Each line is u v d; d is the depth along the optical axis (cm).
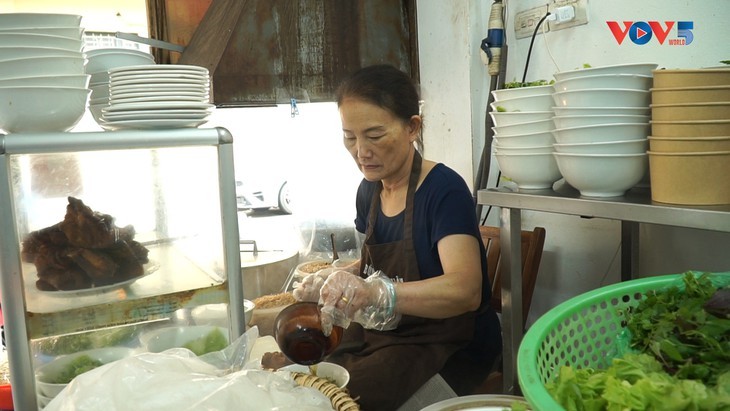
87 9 345
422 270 138
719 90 94
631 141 112
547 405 58
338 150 245
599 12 164
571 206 118
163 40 213
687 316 82
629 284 94
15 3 330
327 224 244
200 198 115
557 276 191
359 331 144
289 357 99
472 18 208
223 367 95
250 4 215
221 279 116
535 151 133
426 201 134
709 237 143
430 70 234
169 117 109
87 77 110
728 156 95
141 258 112
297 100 228
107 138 101
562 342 83
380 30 239
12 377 99
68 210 106
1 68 101
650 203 105
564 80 120
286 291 180
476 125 214
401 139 131
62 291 104
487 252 181
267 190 258
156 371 81
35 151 95
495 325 147
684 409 60
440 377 126
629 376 69
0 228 94
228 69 216
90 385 78
